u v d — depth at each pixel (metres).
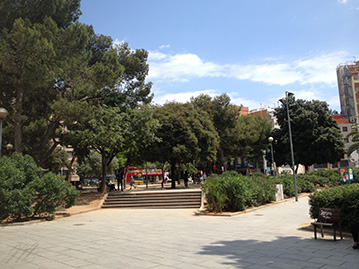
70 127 23.48
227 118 40.16
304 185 26.55
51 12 20.27
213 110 39.81
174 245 7.69
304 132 42.72
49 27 18.89
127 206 19.55
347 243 7.46
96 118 21.00
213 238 8.65
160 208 18.78
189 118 27.47
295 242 7.82
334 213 7.86
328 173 32.88
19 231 10.70
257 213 14.82
